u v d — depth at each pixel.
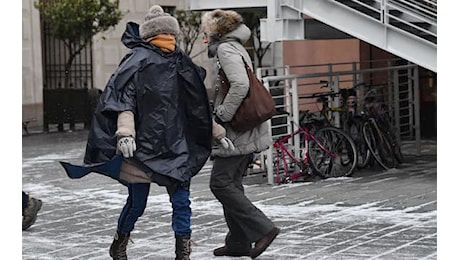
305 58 30.14
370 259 10.84
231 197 10.64
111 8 34.03
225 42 10.79
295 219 13.91
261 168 19.23
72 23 33.12
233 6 20.80
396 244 11.76
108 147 9.35
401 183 17.98
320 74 19.69
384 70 22.44
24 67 36.62
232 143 10.55
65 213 15.26
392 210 14.62
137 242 12.37
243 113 10.55
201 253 11.45
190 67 9.77
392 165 20.48
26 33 36.72
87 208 15.80
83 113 34.09
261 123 10.70
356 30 18.34
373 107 21.52
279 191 17.19
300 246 11.74
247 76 10.64
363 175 19.45
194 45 41.69
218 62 10.77
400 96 23.70
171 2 41.69
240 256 11.10
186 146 9.67
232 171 10.67
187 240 9.78
